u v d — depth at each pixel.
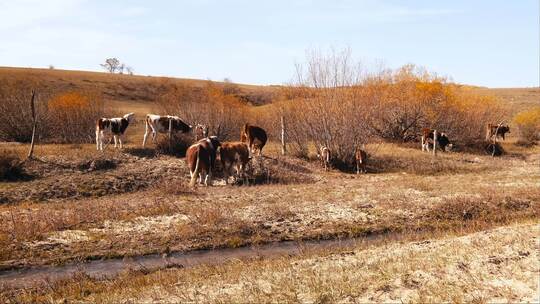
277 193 19.36
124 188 21.45
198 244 13.83
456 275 8.62
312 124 28.50
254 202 17.62
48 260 12.51
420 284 8.36
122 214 15.81
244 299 8.27
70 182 21.11
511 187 20.48
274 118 33.22
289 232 14.93
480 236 11.91
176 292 9.25
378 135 37.19
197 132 27.84
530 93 72.19
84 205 17.23
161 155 25.83
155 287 9.84
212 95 35.88
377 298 7.92
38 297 9.80
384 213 16.62
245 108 36.12
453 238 12.49
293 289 8.53
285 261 11.23
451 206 17.08
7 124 31.75
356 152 27.09
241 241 14.09
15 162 22.08
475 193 19.03
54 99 35.28
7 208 17.28
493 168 28.58
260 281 9.37
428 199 18.08
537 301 7.17
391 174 26.36
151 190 20.47
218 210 15.72
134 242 13.80
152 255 13.12
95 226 14.82
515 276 8.31
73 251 13.11
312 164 27.36
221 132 32.53
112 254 13.01
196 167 20.52
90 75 75.06
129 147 26.58
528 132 42.31
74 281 10.87
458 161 29.81
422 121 36.97
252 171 23.61
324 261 10.90
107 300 9.15
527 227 12.56
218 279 9.92
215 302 8.29
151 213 15.91
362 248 12.49
